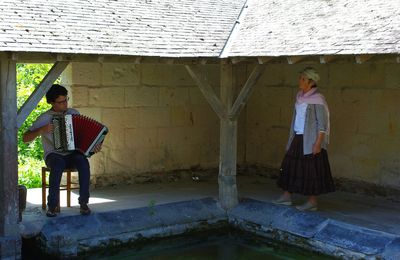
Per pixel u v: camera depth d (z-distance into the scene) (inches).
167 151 359.9
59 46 232.2
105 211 273.1
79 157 265.3
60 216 262.1
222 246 273.9
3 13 242.1
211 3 332.5
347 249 239.1
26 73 499.5
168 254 259.8
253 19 316.8
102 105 332.5
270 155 373.1
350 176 324.8
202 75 284.5
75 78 321.7
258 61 264.5
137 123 346.6
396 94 297.9
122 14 283.7
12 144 232.8
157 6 306.0
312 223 263.7
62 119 254.8
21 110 233.0
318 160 277.0
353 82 320.2
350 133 323.3
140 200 300.2
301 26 279.1
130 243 263.7
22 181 346.9
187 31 290.7
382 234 239.1
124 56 247.4
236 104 287.0
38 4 261.3
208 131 375.6
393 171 301.7
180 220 281.1
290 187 283.6
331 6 288.2
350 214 273.3
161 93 354.3
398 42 216.2
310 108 276.2
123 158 343.3
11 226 235.3
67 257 243.8
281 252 263.3
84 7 275.6
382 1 268.1
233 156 295.9
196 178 371.6
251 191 329.4
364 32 241.0
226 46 288.2
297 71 351.6
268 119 372.8
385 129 304.7
